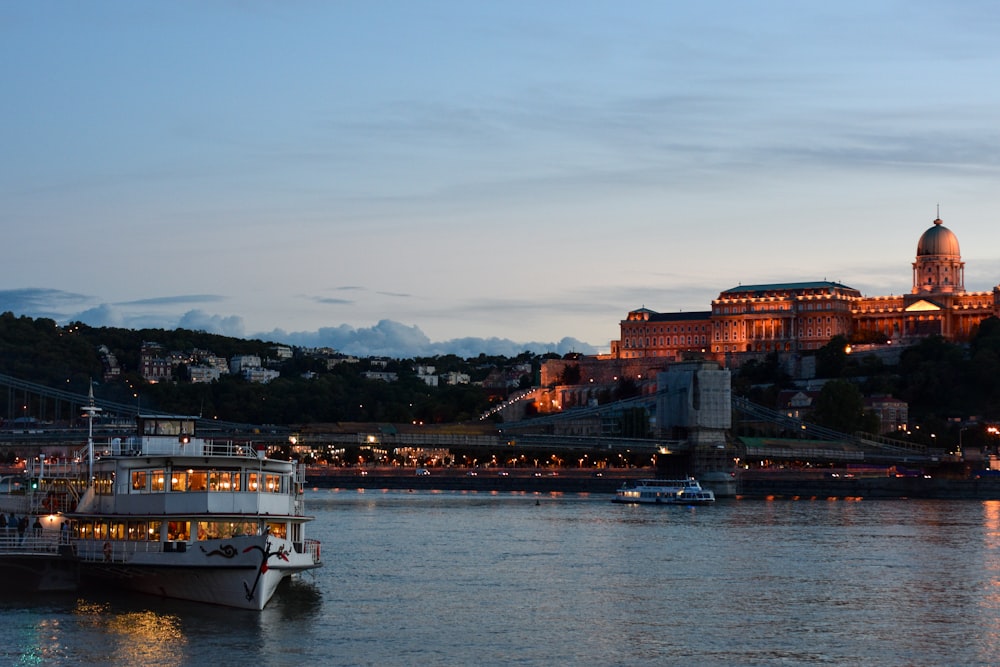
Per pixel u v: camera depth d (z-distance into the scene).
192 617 132.88
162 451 145.12
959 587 168.38
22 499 152.12
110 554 138.12
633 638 133.38
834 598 159.00
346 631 132.62
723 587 167.62
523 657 124.12
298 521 142.50
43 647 120.88
